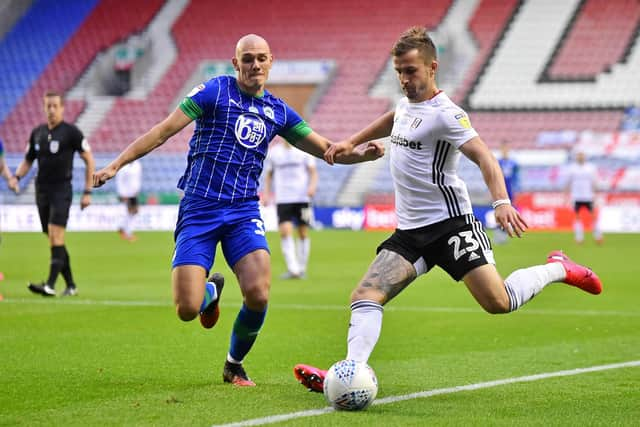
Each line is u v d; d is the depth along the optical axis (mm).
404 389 21328
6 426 17562
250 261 20984
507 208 18656
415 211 20375
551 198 103312
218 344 28391
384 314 36844
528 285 20891
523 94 117250
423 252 20406
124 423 17688
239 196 21438
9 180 41562
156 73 130625
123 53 131500
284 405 19328
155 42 134000
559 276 21969
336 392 18562
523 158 111188
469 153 19516
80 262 62906
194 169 21438
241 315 21312
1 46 137750
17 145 126562
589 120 113188
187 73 129750
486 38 123312
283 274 53938
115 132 125250
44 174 40875
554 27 122625
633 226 100500
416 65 19766
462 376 23156
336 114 120812
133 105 127938
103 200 113500
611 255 67938
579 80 116938
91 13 139125
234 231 21344
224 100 21188
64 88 131625
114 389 21250
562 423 17688
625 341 29422
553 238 89250
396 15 129625
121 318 34625
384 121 22375
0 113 130375
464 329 32375
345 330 31984
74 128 40531
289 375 23297
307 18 132500
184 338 29625
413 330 32156
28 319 34281
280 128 22125
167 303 39594
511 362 25375
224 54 130750
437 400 19969
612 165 108062
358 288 19844
